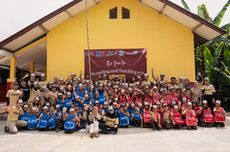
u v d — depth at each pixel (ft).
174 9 41.19
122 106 36.65
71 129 32.22
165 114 35.27
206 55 61.82
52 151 22.74
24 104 36.78
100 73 44.83
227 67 62.08
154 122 34.58
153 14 45.80
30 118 35.55
